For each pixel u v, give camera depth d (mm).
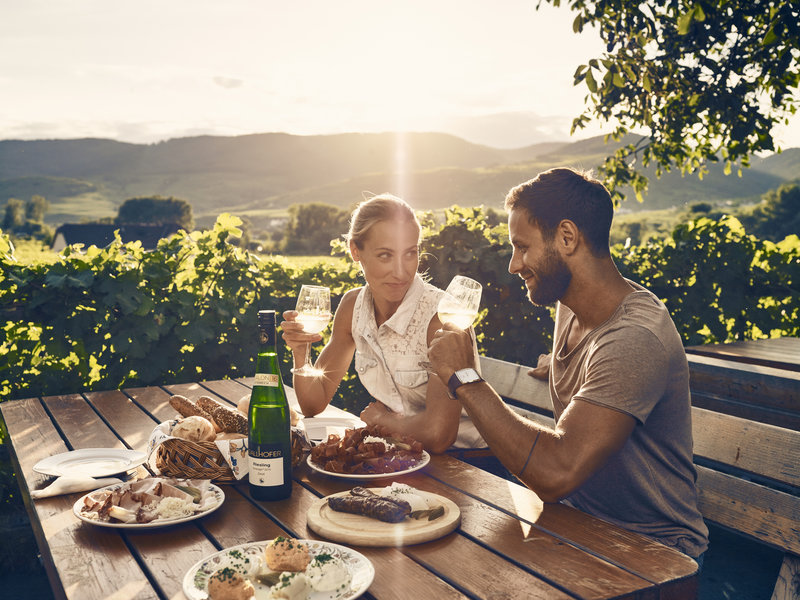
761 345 4129
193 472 1796
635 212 126875
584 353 1868
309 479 1873
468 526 1517
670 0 5512
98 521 1507
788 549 1824
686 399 1765
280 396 1700
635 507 1813
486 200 176125
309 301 2256
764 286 5281
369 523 1474
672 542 1791
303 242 112312
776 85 5441
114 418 2652
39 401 2971
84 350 3998
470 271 4961
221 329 4434
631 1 5426
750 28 5656
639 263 5484
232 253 4586
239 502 1689
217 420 1936
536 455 1602
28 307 3867
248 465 1768
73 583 1271
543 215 1805
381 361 2408
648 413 1641
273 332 1701
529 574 1286
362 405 5059
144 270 4141
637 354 1636
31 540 3861
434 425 2127
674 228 5562
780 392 2875
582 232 1798
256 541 1445
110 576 1297
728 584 3396
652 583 1247
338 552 1318
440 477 1883
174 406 1959
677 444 1785
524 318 5086
